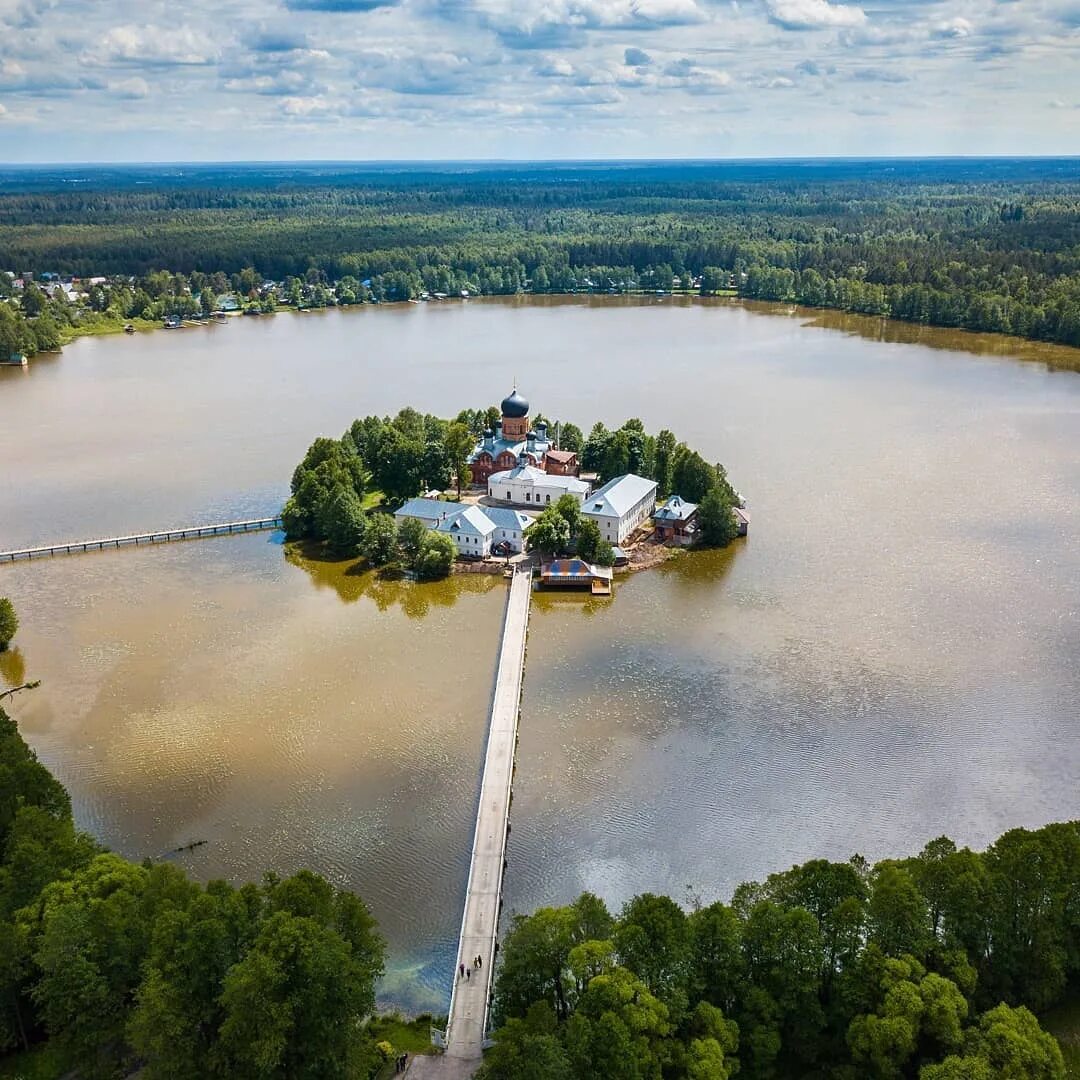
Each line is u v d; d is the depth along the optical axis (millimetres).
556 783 116750
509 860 104500
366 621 160375
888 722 127750
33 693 138125
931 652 145250
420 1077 77688
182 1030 71562
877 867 86188
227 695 137000
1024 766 118562
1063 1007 82188
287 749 124000
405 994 88875
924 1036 74812
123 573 180500
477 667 144375
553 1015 73438
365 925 79250
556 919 80375
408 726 128875
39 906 82250
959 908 80625
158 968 73438
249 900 79312
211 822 110938
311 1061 72188
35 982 81812
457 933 95750
